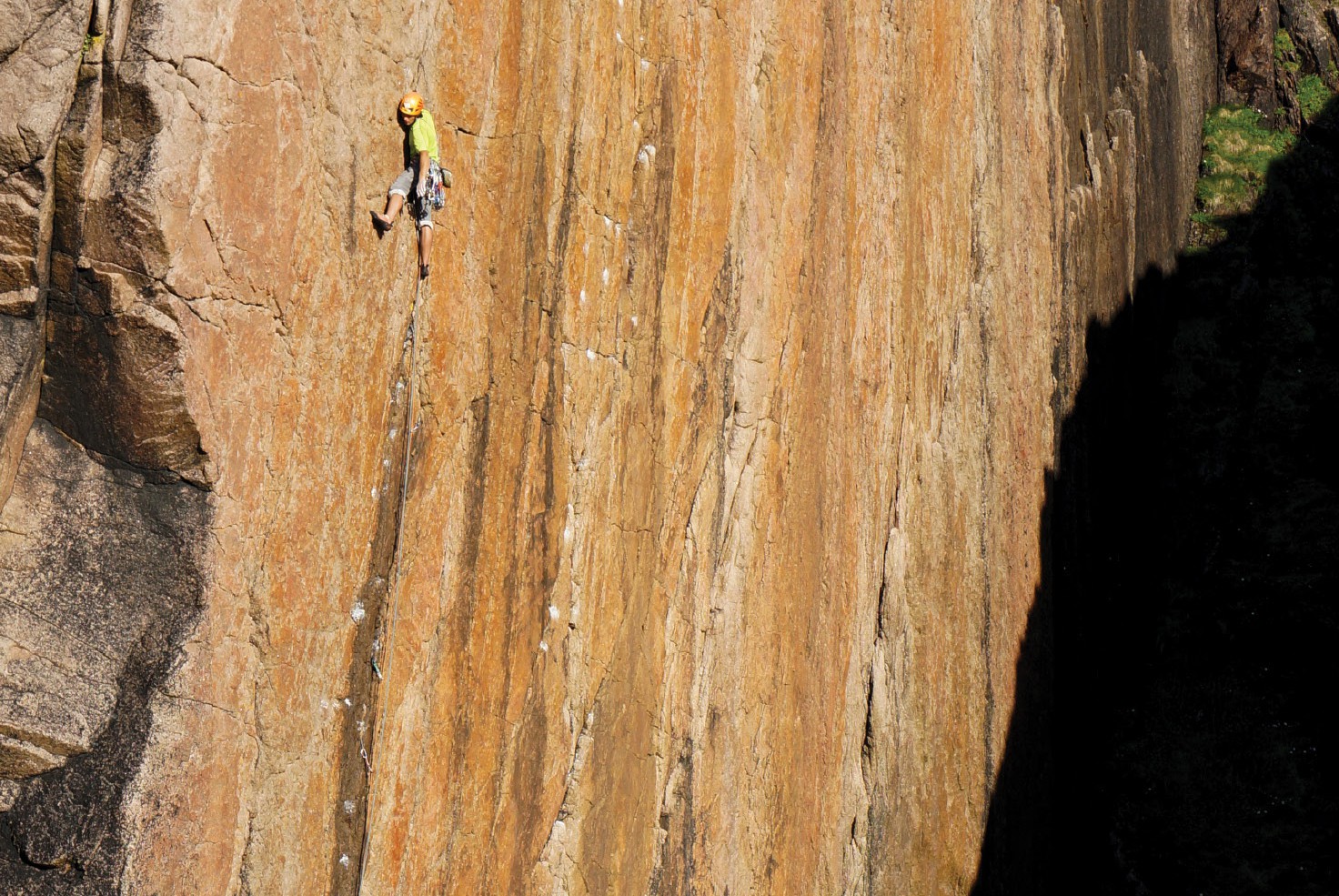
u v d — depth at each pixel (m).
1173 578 40.84
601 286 16.91
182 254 10.86
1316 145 51.62
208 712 11.31
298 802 12.42
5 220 10.60
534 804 16.09
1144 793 34.75
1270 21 54.41
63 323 10.98
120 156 10.75
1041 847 31.09
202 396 11.17
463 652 14.69
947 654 27.03
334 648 12.86
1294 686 36.41
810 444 22.23
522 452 15.56
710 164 19.14
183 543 11.28
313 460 12.47
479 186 14.55
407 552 13.75
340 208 12.59
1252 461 42.31
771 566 21.12
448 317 14.17
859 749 24.30
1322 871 31.44
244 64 11.31
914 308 26.06
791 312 21.55
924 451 26.47
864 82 23.88
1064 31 35.78
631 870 18.00
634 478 17.83
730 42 19.48
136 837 10.62
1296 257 48.41
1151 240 44.56
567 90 15.92
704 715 19.42
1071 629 33.94
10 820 10.64
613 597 17.44
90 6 10.70
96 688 10.91
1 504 10.91
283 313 11.98
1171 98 47.75
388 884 13.63
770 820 21.20
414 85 13.48
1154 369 44.25
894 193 25.22
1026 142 32.44
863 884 24.08
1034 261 32.69
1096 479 36.91
